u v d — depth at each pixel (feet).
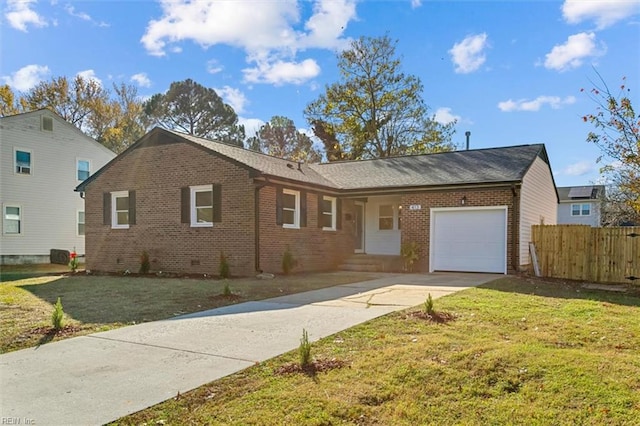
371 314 24.30
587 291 34.71
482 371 14.53
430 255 51.08
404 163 63.10
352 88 109.19
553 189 69.05
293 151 154.10
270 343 18.79
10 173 72.49
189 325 22.59
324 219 56.95
